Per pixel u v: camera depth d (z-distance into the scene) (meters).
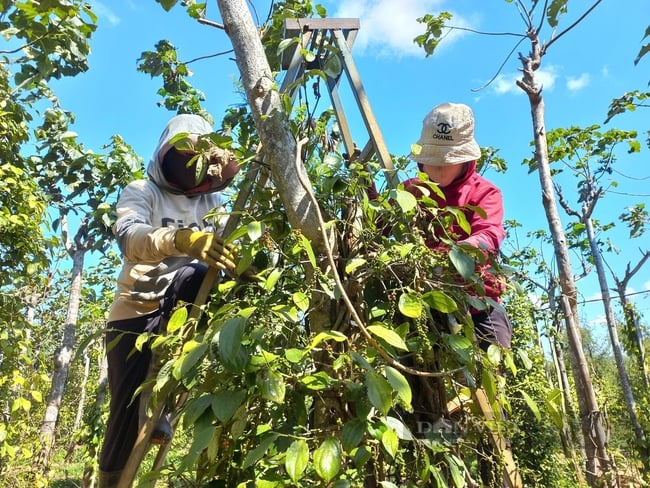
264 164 1.62
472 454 1.57
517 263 7.54
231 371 1.15
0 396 4.12
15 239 4.00
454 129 1.96
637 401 8.33
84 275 8.30
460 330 1.55
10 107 4.24
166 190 2.23
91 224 5.99
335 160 1.67
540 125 4.45
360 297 1.51
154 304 2.07
